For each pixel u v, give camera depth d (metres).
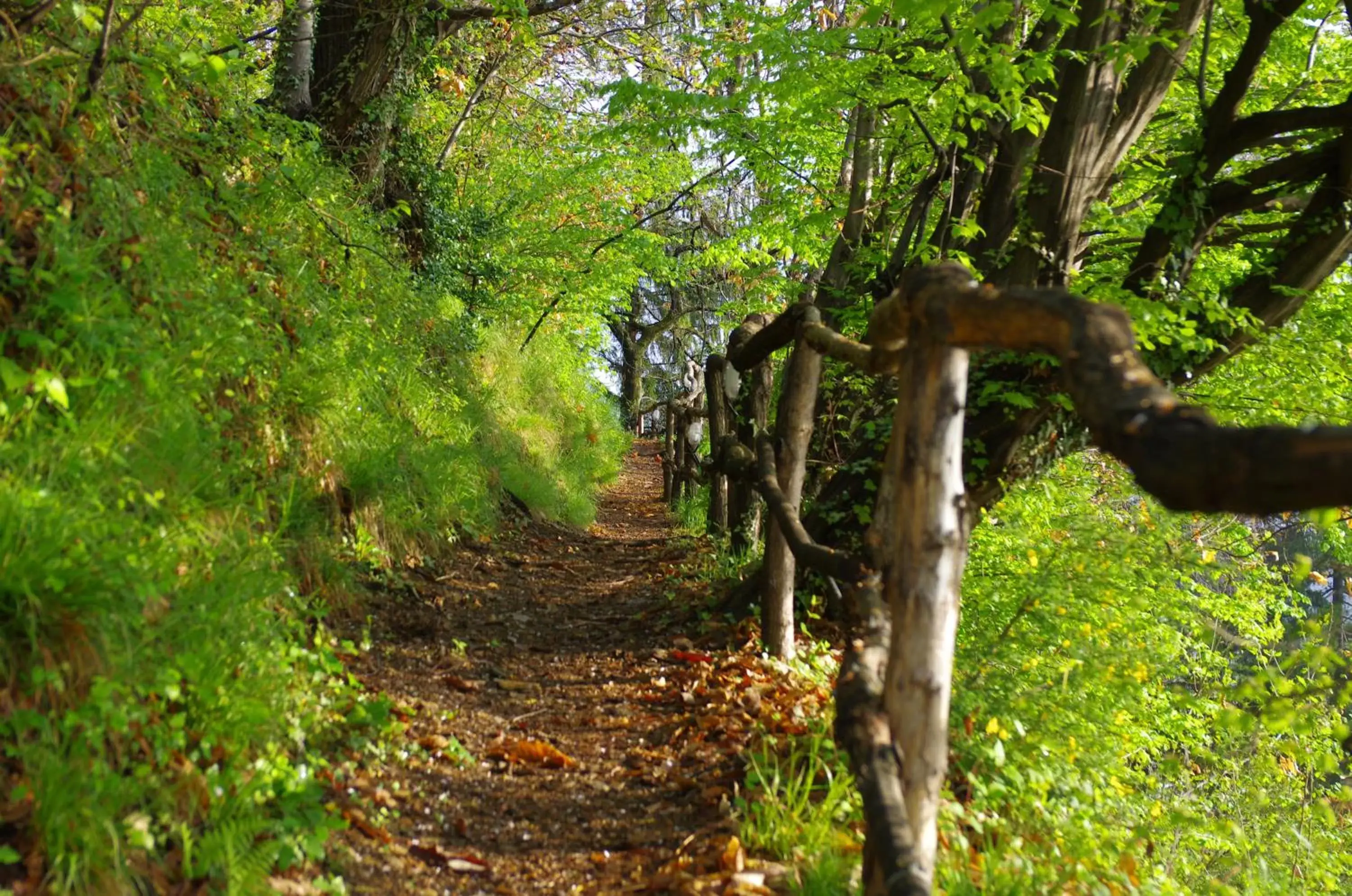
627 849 3.50
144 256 4.25
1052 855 3.60
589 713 4.89
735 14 9.25
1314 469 1.42
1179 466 1.54
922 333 2.38
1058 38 7.07
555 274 16.88
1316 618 5.24
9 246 3.64
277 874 2.78
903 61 8.43
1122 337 1.83
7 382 3.00
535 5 12.10
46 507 2.85
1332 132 6.39
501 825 3.62
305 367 5.66
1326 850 7.05
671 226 21.45
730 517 8.15
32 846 2.36
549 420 13.80
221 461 4.39
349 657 4.79
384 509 6.32
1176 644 7.15
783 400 5.26
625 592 7.87
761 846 3.33
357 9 10.19
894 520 2.45
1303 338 7.87
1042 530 7.00
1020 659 5.09
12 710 2.57
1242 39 7.43
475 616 6.27
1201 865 6.63
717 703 4.79
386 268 8.62
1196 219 6.36
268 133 6.96
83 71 4.46
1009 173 6.98
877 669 2.56
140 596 2.84
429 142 13.85
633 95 8.84
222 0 10.07
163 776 2.74
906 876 2.06
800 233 10.81
